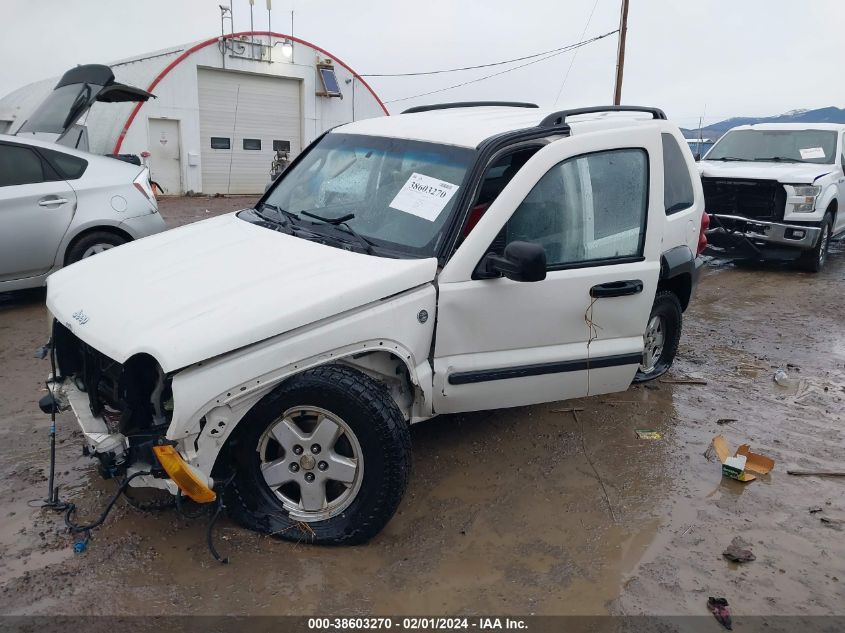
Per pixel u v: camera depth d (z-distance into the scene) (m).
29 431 4.37
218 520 3.46
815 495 4.04
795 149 10.95
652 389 5.54
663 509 3.81
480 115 4.55
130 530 3.36
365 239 3.77
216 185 22.72
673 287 5.43
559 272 3.88
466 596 3.04
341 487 3.46
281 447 3.27
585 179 4.04
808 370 6.12
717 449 4.41
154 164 21.17
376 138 4.39
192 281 3.36
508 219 3.70
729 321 7.64
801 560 3.41
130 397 3.12
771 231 9.78
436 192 3.79
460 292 3.57
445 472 4.08
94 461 3.99
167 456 2.85
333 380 3.14
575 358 4.05
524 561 3.29
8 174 6.72
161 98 20.64
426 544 3.38
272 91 23.36
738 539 3.55
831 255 12.02
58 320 3.49
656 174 4.34
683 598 3.10
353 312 3.22
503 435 4.58
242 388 2.98
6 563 3.10
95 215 7.09
